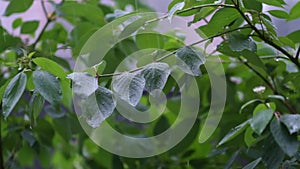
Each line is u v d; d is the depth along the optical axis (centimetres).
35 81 88
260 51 121
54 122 135
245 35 99
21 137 137
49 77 89
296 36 109
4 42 119
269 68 116
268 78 120
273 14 102
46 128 136
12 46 115
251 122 89
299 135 93
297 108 126
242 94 132
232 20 100
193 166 133
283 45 104
